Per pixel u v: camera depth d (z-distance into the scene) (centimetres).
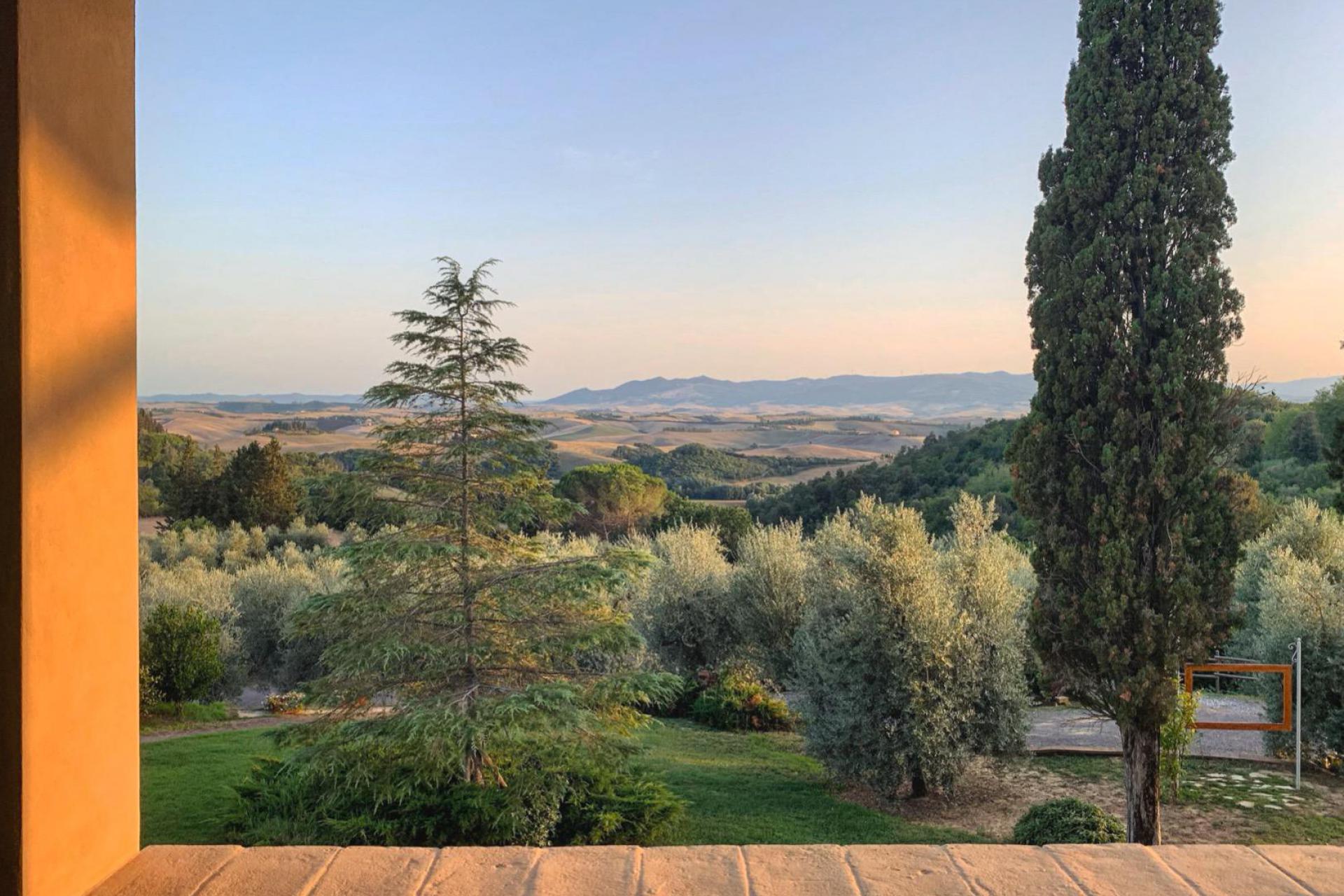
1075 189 912
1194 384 862
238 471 4212
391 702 812
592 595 813
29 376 155
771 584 1744
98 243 177
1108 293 901
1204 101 877
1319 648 1202
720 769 1259
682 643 1852
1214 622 870
